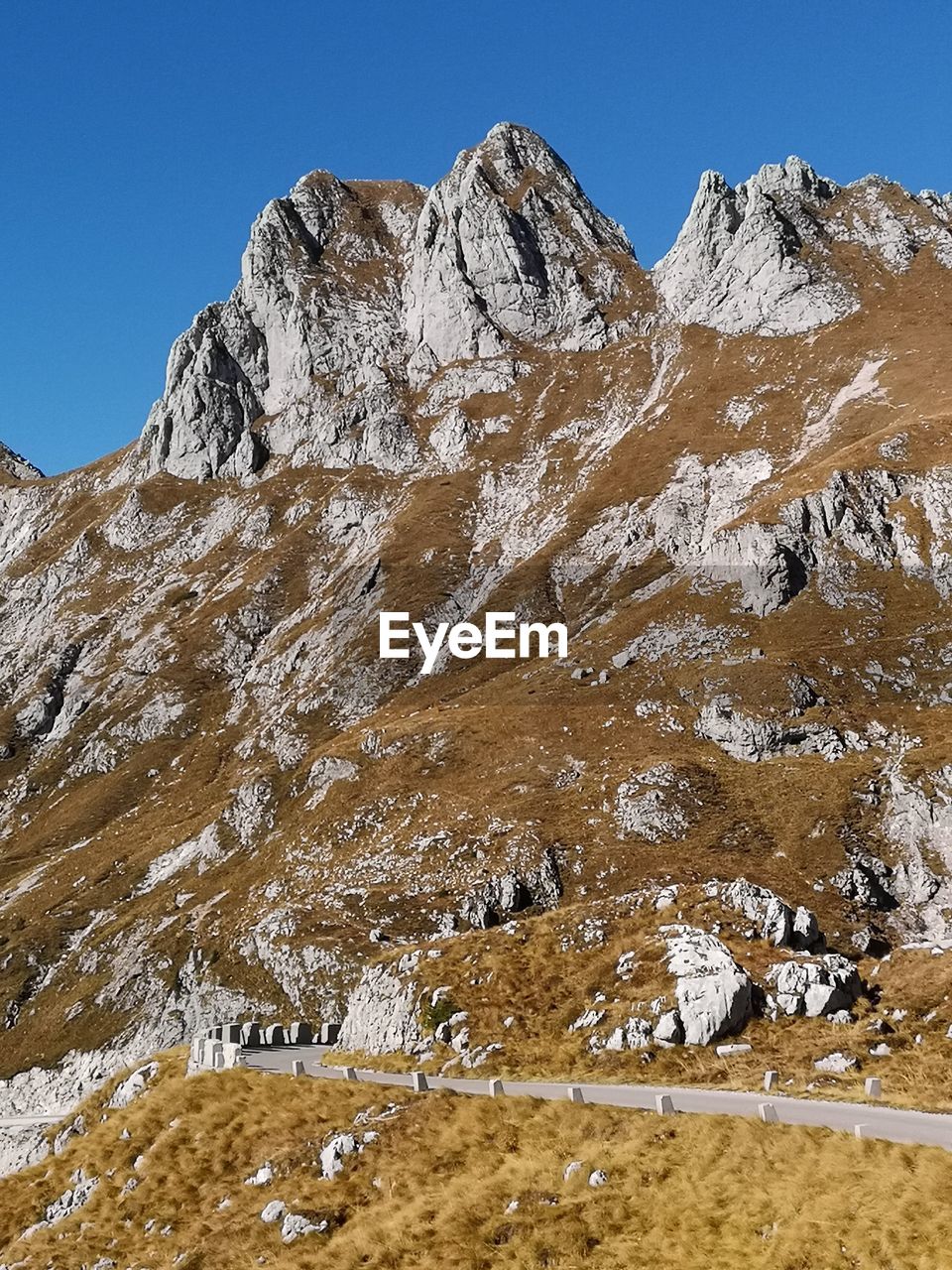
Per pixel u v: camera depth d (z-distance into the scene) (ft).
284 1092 132.67
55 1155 147.54
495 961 153.79
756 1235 84.23
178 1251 110.83
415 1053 144.87
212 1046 149.79
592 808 400.88
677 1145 96.17
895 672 440.86
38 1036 425.28
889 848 354.95
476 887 372.17
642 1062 123.03
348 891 399.44
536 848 382.01
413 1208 100.37
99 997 422.00
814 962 132.57
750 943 141.38
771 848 364.17
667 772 402.93
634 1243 87.61
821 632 472.03
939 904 332.80
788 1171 88.94
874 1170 85.61
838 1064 114.32
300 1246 102.01
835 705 427.74
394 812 446.19
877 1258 78.02
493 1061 133.69
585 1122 103.86
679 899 155.12
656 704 459.32
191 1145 130.11
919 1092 105.50
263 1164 119.85
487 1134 107.65
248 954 391.65
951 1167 83.15
